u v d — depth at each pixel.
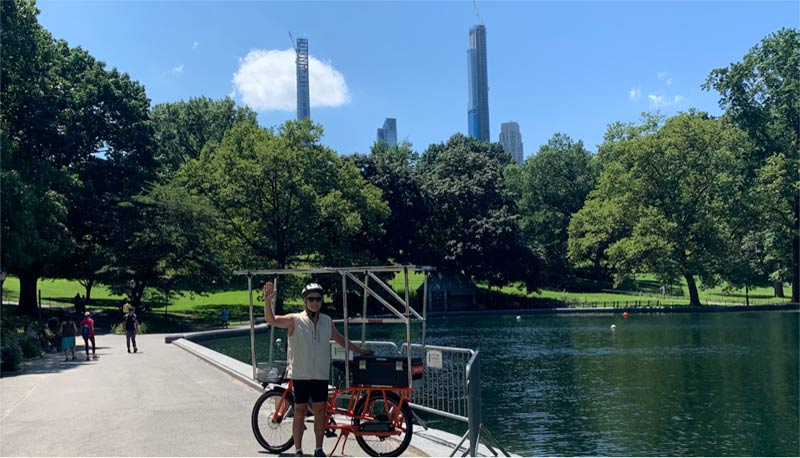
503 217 81.25
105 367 22.33
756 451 16.81
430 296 74.88
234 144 66.38
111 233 49.28
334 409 9.09
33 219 35.91
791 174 71.44
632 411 21.38
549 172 104.62
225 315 49.62
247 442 9.78
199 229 51.56
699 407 21.95
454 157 91.62
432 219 86.00
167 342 35.72
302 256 76.00
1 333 26.20
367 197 70.75
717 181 71.50
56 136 48.56
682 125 72.62
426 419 20.00
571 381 27.06
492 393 24.55
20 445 9.74
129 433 10.53
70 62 56.81
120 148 57.91
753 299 83.62
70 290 72.88
